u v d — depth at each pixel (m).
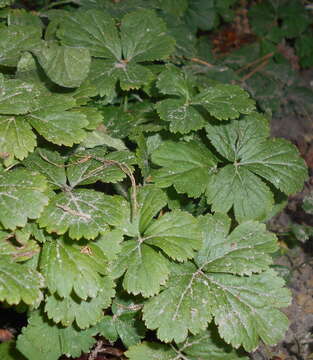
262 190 0.34
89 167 0.31
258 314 0.30
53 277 0.27
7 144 0.28
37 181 0.27
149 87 0.41
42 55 0.35
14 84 0.30
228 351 0.33
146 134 0.39
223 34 0.76
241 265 0.31
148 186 0.32
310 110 0.65
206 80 0.46
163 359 0.32
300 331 0.42
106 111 0.39
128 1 0.48
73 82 0.35
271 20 0.73
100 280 0.28
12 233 0.28
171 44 0.40
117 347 0.35
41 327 0.31
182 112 0.34
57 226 0.26
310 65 0.74
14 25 0.37
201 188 0.33
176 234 0.30
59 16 0.44
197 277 0.31
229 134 0.36
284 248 0.48
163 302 0.29
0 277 0.25
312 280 0.46
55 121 0.30
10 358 0.33
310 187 0.55
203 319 0.29
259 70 0.66
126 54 0.40
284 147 0.36
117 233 0.29
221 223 0.33
